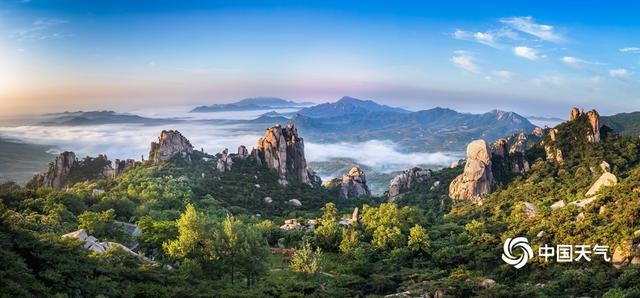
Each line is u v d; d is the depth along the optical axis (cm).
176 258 12081
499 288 11706
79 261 9831
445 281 12450
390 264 15100
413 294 11850
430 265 15212
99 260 10394
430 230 18512
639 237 12400
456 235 17888
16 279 8269
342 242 16625
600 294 11294
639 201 14162
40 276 8750
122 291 9431
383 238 16512
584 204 16300
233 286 11044
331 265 15400
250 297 10275
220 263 11850
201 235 12150
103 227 14762
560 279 12244
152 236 13738
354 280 13112
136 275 10219
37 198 18162
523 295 11444
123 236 14925
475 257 14788
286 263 14962
